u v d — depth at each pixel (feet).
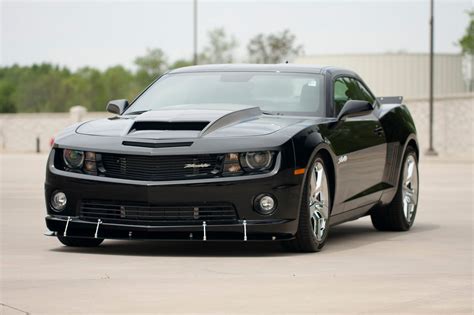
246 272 21.24
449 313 16.67
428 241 28.04
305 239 24.57
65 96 336.29
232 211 23.71
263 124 24.81
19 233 29.14
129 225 23.89
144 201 23.68
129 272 21.12
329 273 21.20
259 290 18.86
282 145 23.85
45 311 16.63
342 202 26.76
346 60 163.43
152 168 23.79
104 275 20.67
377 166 29.22
